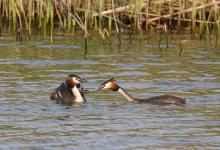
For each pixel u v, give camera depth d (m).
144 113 14.30
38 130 12.80
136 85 16.91
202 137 12.45
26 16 25.06
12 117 13.74
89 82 17.17
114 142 12.07
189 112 14.38
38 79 17.44
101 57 20.59
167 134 12.65
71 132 12.69
